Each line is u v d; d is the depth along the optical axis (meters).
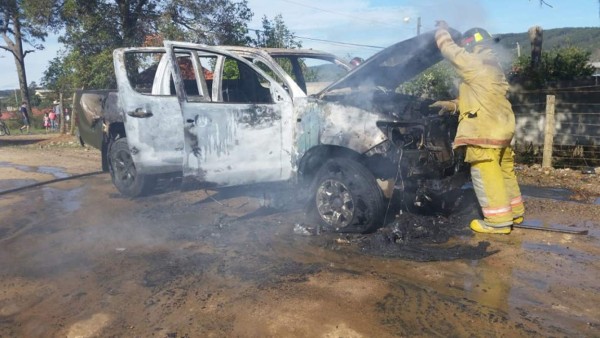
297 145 5.17
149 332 3.09
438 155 4.70
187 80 7.44
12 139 18.91
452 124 4.95
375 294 3.53
